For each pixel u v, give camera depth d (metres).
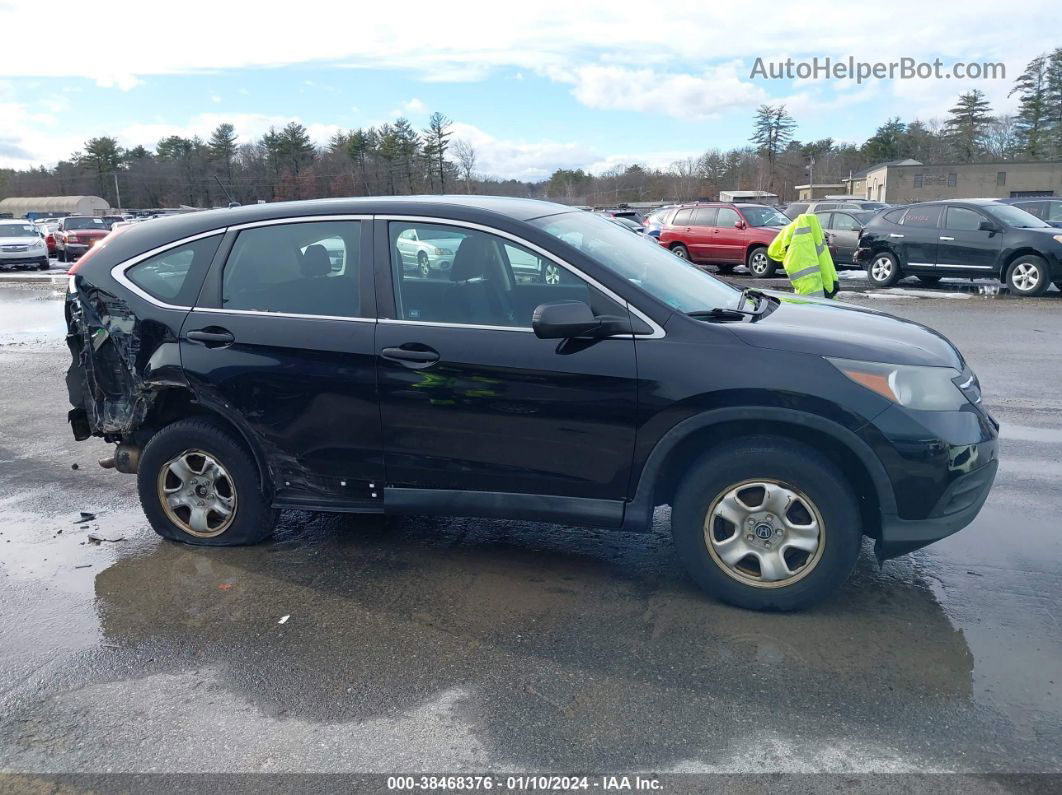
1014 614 3.67
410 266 4.02
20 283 21.19
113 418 4.55
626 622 3.68
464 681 3.27
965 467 3.50
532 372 3.74
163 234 4.47
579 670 3.32
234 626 3.75
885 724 2.93
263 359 4.15
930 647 3.41
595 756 2.81
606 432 3.71
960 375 3.67
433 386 3.89
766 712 3.02
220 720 3.07
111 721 3.09
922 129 97.44
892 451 3.44
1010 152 85.00
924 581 4.00
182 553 4.55
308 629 3.70
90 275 4.51
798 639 3.50
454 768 2.78
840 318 4.07
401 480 4.09
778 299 4.54
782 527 3.63
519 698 3.14
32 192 110.81
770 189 90.50
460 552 4.47
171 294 4.38
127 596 4.07
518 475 3.89
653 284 3.92
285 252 4.23
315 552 4.52
